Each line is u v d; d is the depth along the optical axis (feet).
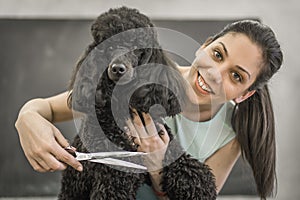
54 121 5.71
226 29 5.43
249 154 5.86
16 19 11.40
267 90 5.86
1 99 11.27
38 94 11.32
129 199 4.78
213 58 5.23
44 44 11.39
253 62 5.21
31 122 4.41
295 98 11.84
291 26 11.84
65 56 11.40
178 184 4.87
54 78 11.34
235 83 5.20
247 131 5.78
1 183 11.18
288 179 11.80
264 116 5.77
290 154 11.82
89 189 5.01
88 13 11.64
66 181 5.21
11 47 11.35
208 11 11.82
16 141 11.23
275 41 5.41
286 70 11.87
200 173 4.96
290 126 11.82
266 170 5.91
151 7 11.75
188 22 11.59
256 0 11.89
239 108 5.78
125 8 4.96
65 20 11.45
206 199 4.95
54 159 4.09
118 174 4.71
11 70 11.32
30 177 11.22
